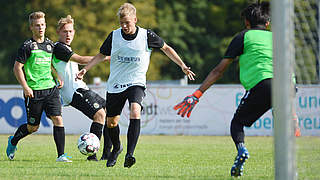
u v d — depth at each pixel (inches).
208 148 1648.6
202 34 6008.9
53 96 1227.2
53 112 1224.8
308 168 927.7
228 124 2341.3
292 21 717.9
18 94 2375.7
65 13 5039.4
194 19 6082.7
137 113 983.6
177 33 5762.8
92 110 1268.5
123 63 1017.5
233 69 5502.0
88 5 5167.3
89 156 1249.4
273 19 699.4
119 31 1026.1
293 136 706.2
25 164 1156.5
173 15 5930.1
